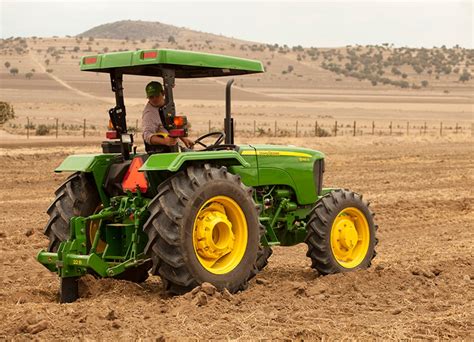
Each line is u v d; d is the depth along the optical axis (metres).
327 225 10.13
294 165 10.35
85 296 8.94
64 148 32.56
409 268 10.40
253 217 8.95
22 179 23.53
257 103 143.25
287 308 8.14
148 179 8.79
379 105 151.00
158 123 9.05
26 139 39.94
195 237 8.53
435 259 11.63
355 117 106.81
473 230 15.45
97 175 9.14
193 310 7.78
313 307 8.22
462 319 7.68
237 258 8.84
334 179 24.59
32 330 7.05
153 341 6.75
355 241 10.44
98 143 36.12
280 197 10.29
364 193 21.12
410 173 26.70
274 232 10.39
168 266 8.35
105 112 96.44
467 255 11.96
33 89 156.38
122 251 9.05
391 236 14.83
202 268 8.47
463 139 45.56
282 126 77.94
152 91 9.02
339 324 7.45
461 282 9.73
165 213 8.27
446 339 7.02
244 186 8.96
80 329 7.09
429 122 96.50
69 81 184.62
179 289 8.48
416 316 7.89
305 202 10.47
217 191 8.59
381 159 31.80
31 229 14.25
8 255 12.11
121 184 9.12
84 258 8.50
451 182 24.17
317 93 199.88
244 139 42.78
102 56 8.92
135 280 9.80
